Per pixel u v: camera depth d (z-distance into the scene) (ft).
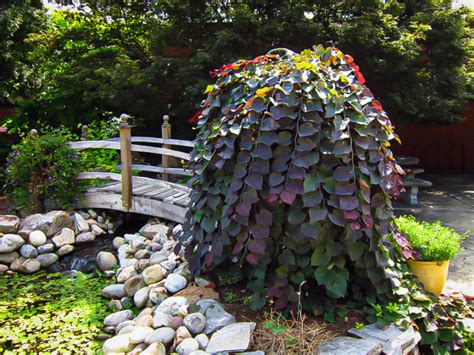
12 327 9.26
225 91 8.76
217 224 7.88
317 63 7.77
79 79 22.65
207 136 8.39
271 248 7.39
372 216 7.30
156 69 21.38
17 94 27.66
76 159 16.25
